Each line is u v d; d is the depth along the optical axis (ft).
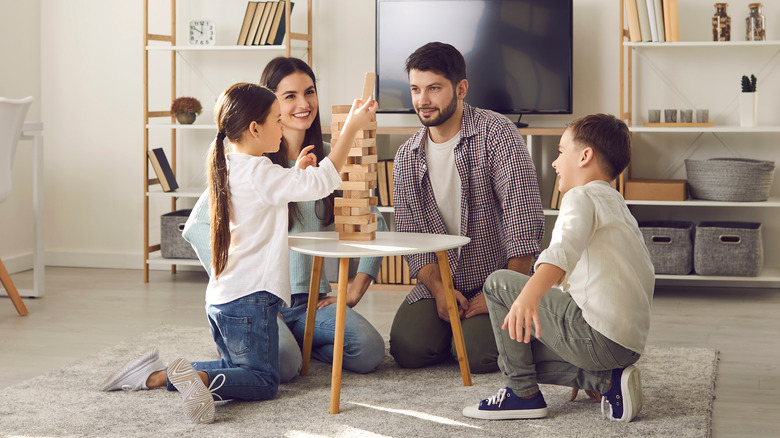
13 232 14.21
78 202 14.74
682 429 6.39
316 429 6.46
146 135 13.43
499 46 12.71
